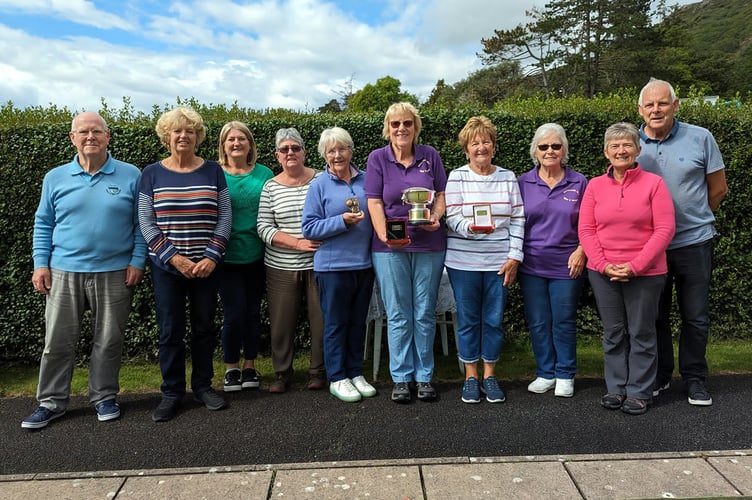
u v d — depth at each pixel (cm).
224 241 338
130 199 338
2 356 458
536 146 353
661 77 3080
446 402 350
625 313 337
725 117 461
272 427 316
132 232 341
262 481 255
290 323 371
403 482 252
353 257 346
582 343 483
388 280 345
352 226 347
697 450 280
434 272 348
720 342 481
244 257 370
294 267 363
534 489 245
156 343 460
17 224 440
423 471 261
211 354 355
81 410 350
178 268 321
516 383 389
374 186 345
